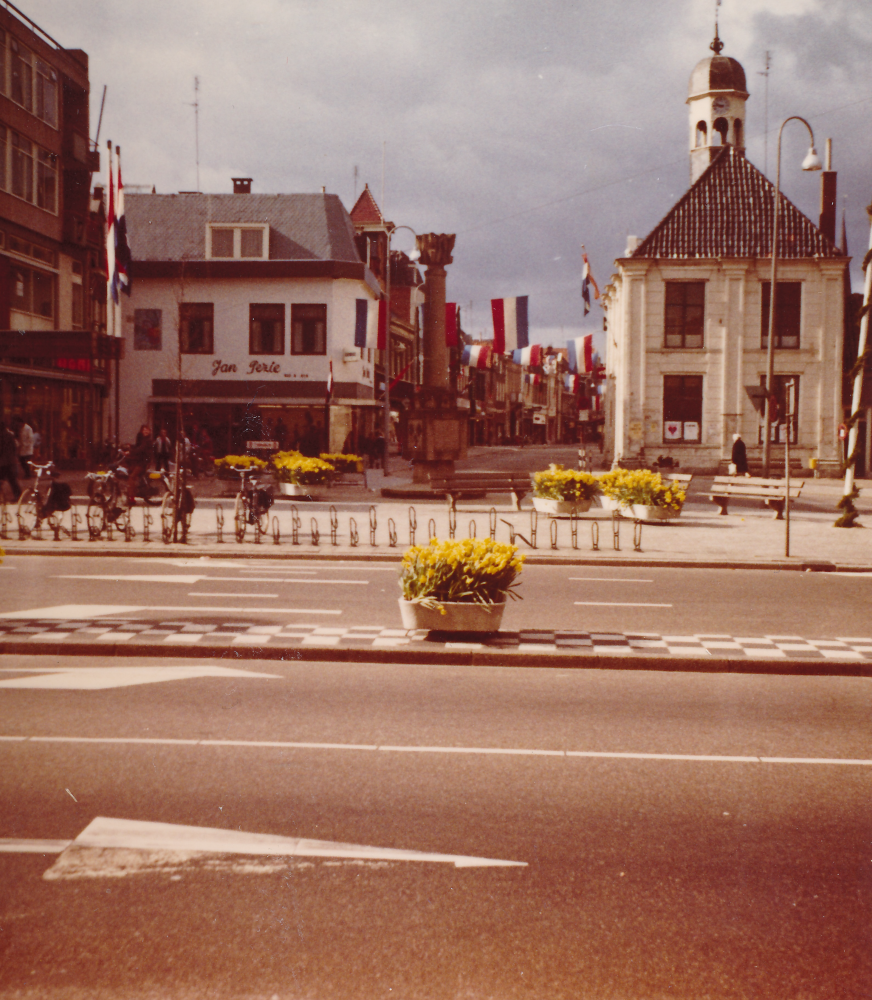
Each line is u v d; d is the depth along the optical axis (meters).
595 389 106.25
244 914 4.19
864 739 7.02
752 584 14.42
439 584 10.05
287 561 16.08
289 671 8.90
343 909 4.26
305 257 49.16
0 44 32.09
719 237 45.06
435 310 30.70
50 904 4.26
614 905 4.35
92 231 39.53
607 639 10.16
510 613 11.69
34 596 12.23
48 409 36.34
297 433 48.72
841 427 44.25
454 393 30.95
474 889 4.48
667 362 44.94
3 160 32.69
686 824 5.32
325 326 48.56
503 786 5.88
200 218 50.69
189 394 48.81
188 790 5.68
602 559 16.20
